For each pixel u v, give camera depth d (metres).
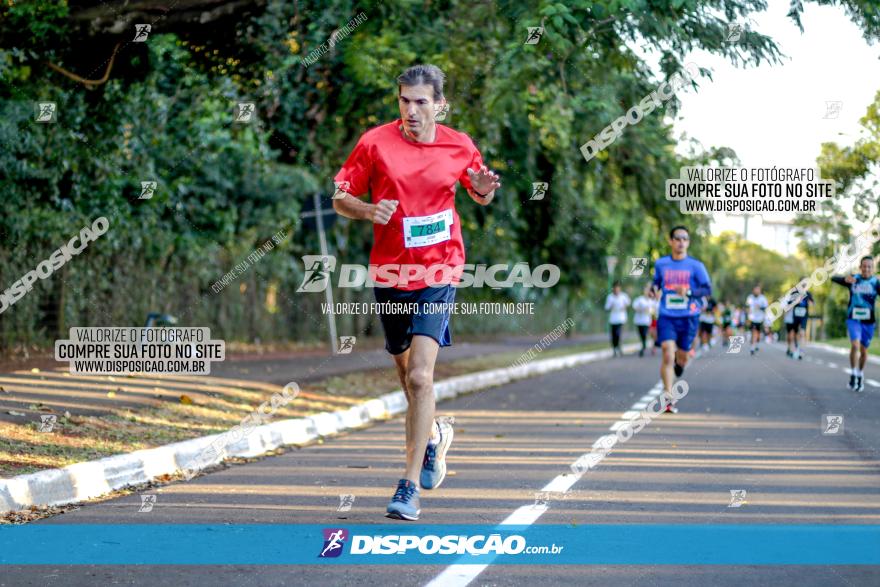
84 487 12.15
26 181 25.53
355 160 10.48
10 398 17.19
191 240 34.22
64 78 22.86
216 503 11.52
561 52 21.44
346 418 20.75
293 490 12.45
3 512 10.73
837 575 8.55
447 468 14.12
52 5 20.16
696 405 24.02
